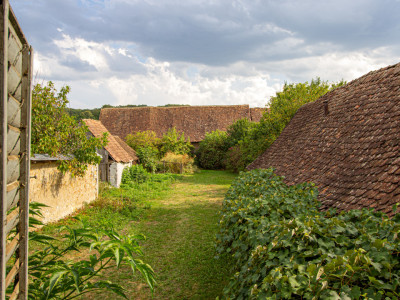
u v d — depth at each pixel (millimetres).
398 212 3514
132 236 2822
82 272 2441
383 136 5512
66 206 11148
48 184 9789
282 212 4762
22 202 1923
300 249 3092
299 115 12188
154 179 21875
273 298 2355
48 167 9789
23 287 1951
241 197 6840
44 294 2441
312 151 7977
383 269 2449
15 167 1718
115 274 6523
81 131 11500
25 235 1939
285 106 19047
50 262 2629
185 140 36312
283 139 11547
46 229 8984
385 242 2715
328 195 5477
